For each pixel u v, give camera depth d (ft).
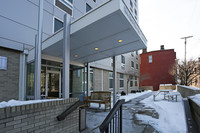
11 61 18.88
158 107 23.53
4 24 18.51
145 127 13.10
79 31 13.41
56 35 15.67
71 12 32.24
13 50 19.35
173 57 84.89
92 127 13.37
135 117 17.01
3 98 17.24
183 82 59.16
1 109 6.14
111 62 51.98
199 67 55.21
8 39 18.75
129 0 83.10
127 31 14.16
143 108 23.26
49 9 26.30
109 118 6.17
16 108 6.81
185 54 65.46
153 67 89.66
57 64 26.18
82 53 22.76
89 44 18.13
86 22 12.62
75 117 11.53
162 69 86.58
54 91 25.85
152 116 17.38
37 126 7.95
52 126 9.05
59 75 27.27
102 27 12.99
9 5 19.34
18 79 19.30
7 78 17.98
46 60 23.06
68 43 13.25
